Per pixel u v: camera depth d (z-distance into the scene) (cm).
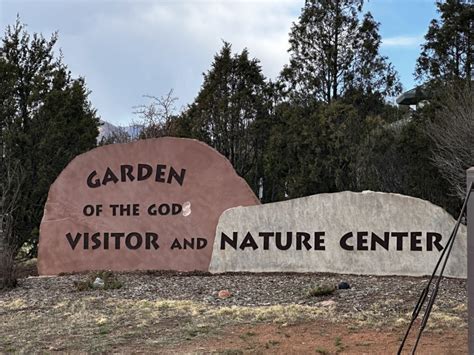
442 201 2042
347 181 2238
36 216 1841
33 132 1828
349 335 827
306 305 1010
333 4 2784
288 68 2767
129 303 1061
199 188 1433
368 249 1292
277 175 2378
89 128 2006
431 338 802
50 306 1073
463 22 2625
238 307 1009
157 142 1462
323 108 2378
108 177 1472
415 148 2098
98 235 1454
